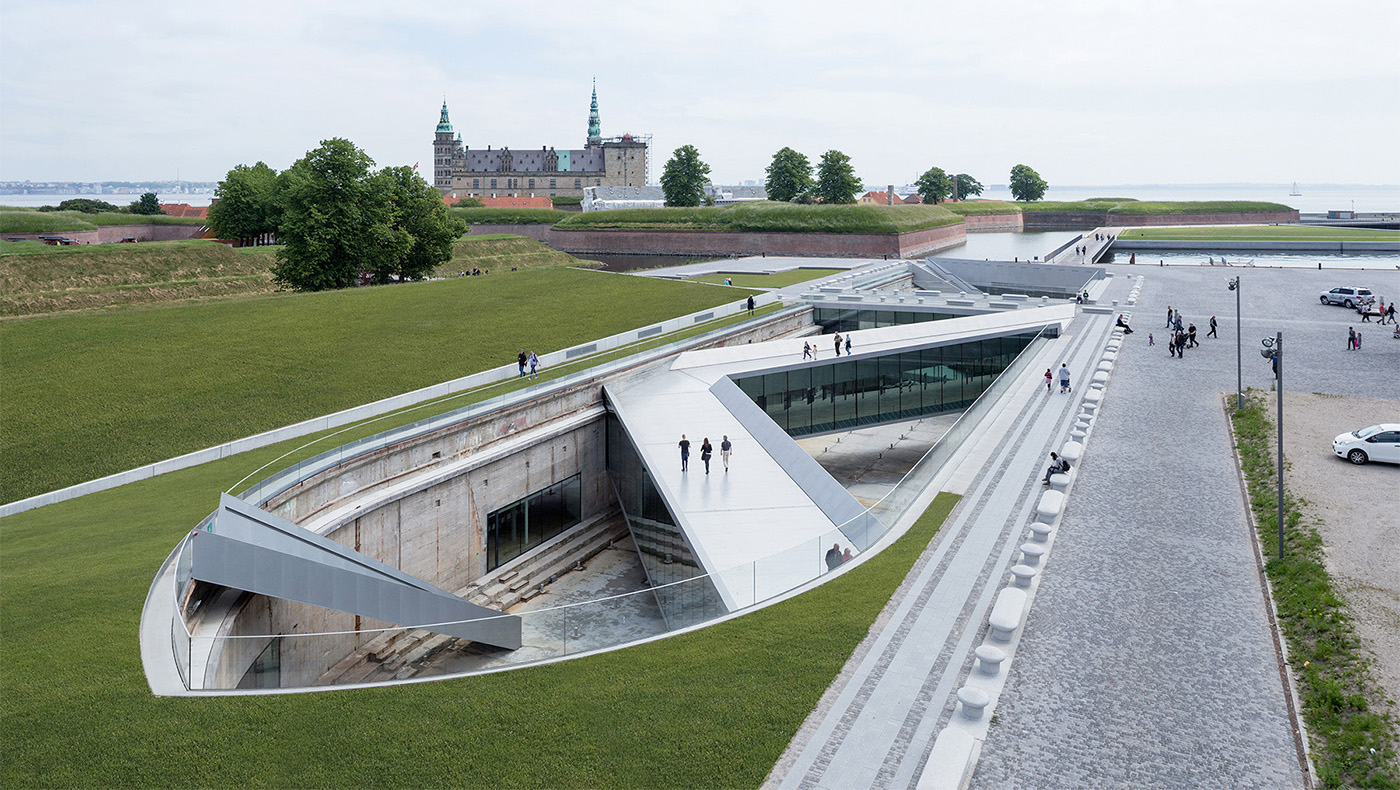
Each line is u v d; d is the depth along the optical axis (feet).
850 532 84.89
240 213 406.82
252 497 93.45
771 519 108.99
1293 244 451.12
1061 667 64.69
